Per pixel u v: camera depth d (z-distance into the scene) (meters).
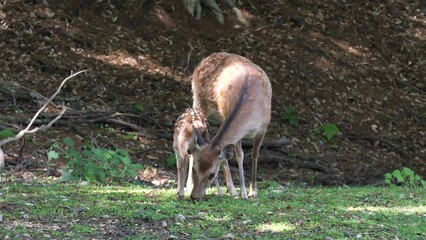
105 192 10.88
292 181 15.84
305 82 20.50
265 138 17.69
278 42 21.41
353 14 23.97
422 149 19.72
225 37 20.83
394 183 15.84
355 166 17.67
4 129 14.65
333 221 9.11
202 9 21.34
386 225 9.07
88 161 12.53
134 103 17.47
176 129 10.41
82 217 8.77
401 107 21.14
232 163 15.94
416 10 25.75
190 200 10.13
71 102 16.78
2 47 17.86
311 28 22.55
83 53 18.53
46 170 13.13
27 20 18.72
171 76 18.81
